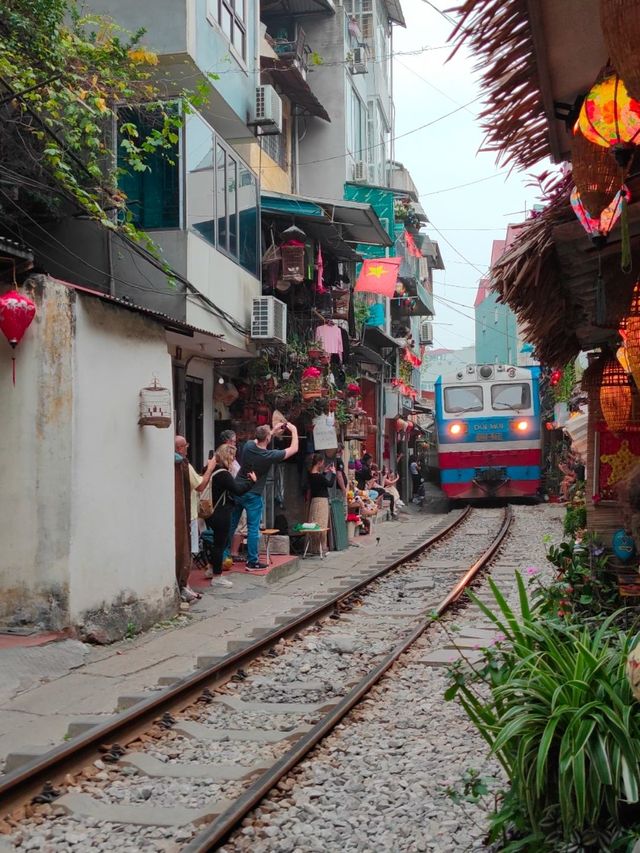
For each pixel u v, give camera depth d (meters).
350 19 28.48
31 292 8.62
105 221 10.45
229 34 14.92
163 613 10.20
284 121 24.30
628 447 7.12
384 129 35.38
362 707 6.87
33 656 7.83
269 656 8.75
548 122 4.93
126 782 5.42
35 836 4.59
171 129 12.47
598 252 5.23
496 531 22.62
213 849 4.35
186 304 12.45
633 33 3.17
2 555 8.54
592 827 3.57
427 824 4.61
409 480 38.09
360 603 11.99
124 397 9.52
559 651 4.09
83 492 8.68
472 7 3.98
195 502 11.95
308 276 17.97
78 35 11.46
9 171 10.61
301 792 5.11
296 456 18.77
